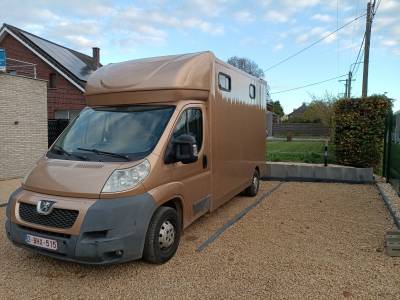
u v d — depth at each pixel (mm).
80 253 3859
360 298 3789
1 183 10586
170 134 4777
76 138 5000
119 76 5402
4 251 5105
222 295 3867
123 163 4312
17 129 11664
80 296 3877
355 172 10789
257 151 8820
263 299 3783
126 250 4027
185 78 5184
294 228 6219
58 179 4242
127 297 3850
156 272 4414
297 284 4098
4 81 11164
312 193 9328
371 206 7863
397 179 9086
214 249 5180
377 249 5141
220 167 6355
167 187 4617
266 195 9039
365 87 18531
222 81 6426
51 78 25141
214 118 6027
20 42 24938
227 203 8125
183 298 3818
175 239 4855
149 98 5094
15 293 3939
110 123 4996
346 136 11742
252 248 5223
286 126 46531
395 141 9477
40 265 4637
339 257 4871
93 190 4008
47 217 4074
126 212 4027
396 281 4152
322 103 42562
